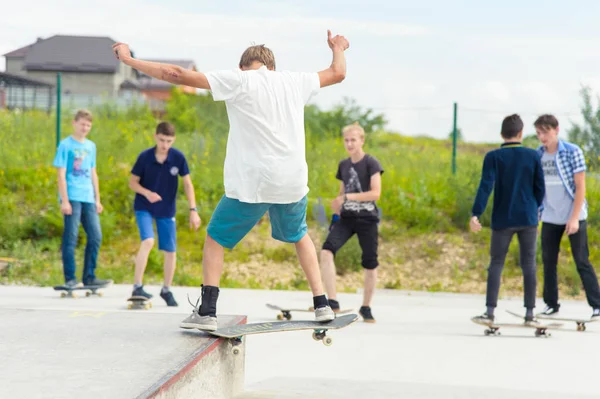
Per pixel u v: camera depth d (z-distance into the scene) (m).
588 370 6.99
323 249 9.93
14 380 3.78
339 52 5.63
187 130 22.97
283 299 11.85
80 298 11.23
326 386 6.07
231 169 5.21
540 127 9.83
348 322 5.52
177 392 4.05
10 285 13.12
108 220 15.87
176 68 5.02
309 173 18.72
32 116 21.64
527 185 9.08
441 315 10.76
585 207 9.90
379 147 22.89
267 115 5.16
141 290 10.06
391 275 14.93
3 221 15.66
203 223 16.38
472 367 7.04
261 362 7.11
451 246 15.86
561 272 14.55
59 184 10.91
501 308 11.61
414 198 17.16
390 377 6.49
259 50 5.46
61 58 77.06
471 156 20.17
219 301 11.48
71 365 4.14
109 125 21.52
